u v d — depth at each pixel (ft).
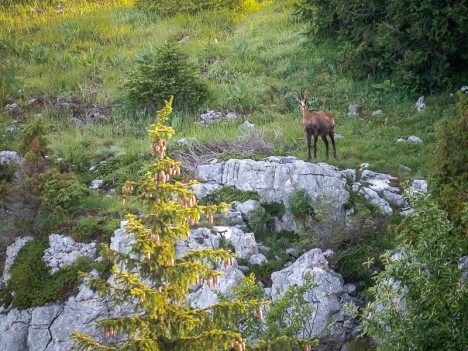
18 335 42.70
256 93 67.26
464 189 38.42
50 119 64.80
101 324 25.64
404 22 65.21
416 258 30.78
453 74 64.59
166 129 26.63
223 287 40.65
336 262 42.88
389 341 29.43
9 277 45.62
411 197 30.99
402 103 63.26
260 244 45.47
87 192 49.96
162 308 25.86
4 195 48.70
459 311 28.63
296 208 46.62
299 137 56.54
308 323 38.99
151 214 26.32
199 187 48.34
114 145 59.31
